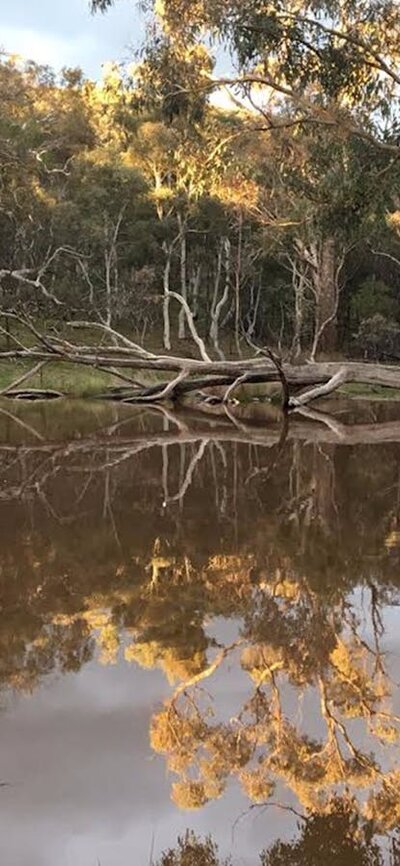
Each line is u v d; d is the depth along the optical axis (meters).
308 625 4.76
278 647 4.43
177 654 4.25
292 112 19.41
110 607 4.96
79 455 12.34
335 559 6.23
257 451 13.02
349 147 16.52
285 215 27.55
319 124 17.52
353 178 16.41
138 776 3.06
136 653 4.25
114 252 41.03
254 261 43.41
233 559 6.16
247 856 2.63
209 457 12.22
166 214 42.62
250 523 7.46
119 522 7.42
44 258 38.97
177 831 2.73
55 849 2.58
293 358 32.06
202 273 48.78
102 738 3.32
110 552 6.31
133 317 44.47
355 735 3.55
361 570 5.93
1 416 19.08
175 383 21.50
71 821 2.73
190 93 17.81
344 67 15.98
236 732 3.50
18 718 3.46
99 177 39.78
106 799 2.89
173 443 14.06
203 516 7.75
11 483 9.55
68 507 8.10
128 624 4.68
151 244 42.97
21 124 28.91
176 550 6.41
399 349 39.91
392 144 16.12
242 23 15.43
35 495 8.76
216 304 44.31
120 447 13.41
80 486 9.41
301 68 16.16
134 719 3.50
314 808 2.95
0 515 7.66
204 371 21.02
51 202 33.31
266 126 19.45
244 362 21.11
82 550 6.34
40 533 6.91
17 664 4.05
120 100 28.31
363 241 34.59
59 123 35.88
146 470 10.79
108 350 20.38
